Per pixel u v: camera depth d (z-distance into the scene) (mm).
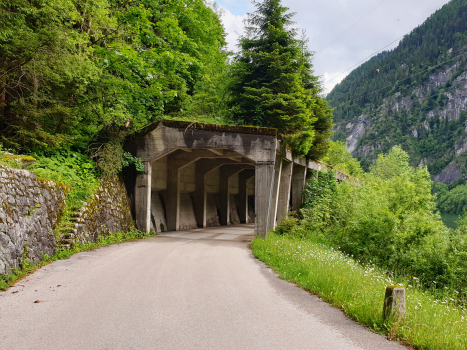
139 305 5586
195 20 21906
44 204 9414
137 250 11617
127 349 3906
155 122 16047
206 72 22891
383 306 4891
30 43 9352
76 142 14227
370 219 15945
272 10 20047
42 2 9789
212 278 7688
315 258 9562
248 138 15414
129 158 15961
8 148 10805
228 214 28656
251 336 4367
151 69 15680
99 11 13836
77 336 4266
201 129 15703
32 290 6348
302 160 23609
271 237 14859
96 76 12633
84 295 6113
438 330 4555
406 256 14789
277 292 6641
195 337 4297
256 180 15344
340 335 4477
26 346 3934
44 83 11156
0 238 6938
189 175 24625
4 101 10773
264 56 19031
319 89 23844
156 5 18859
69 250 10094
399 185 18531
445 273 13992
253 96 18797
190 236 18000
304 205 23781
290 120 19188
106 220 13516
